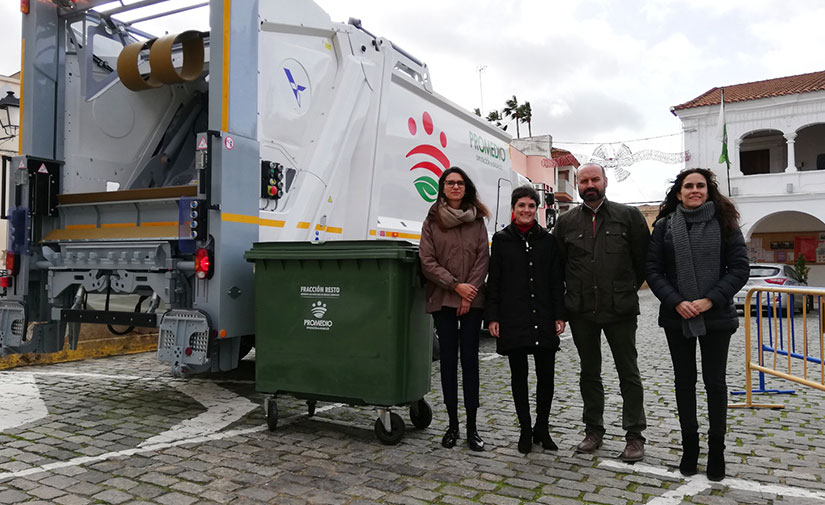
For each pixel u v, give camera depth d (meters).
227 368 4.77
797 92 21.77
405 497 3.26
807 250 24.25
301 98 5.54
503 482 3.48
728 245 3.61
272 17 5.20
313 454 3.96
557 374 6.91
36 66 5.54
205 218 4.55
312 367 4.29
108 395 5.62
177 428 4.54
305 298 4.32
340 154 5.94
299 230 5.42
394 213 6.86
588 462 3.84
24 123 5.55
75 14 5.69
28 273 5.51
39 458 3.84
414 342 4.26
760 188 22.53
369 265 4.12
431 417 4.57
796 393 5.95
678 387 3.69
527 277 4.01
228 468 3.68
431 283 4.24
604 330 3.99
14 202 5.54
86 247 5.21
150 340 8.55
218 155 4.55
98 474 3.56
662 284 3.65
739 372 7.18
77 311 5.29
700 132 23.61
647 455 3.98
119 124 6.01
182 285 4.80
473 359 4.17
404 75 7.01
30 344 5.52
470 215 4.12
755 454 4.03
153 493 3.28
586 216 4.03
